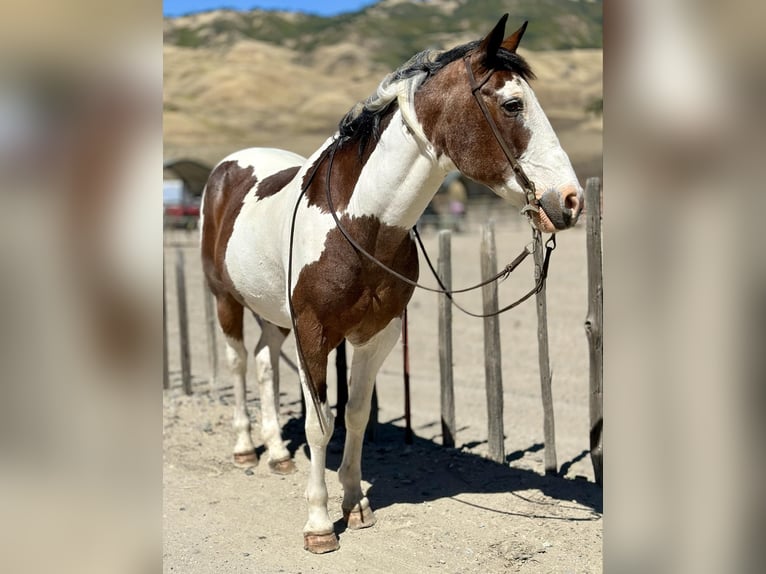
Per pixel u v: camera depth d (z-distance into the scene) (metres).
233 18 164.75
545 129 3.12
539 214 3.10
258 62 113.94
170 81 100.94
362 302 3.65
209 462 5.25
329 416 3.81
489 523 4.11
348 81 109.69
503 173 3.19
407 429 5.58
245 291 4.52
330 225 3.64
